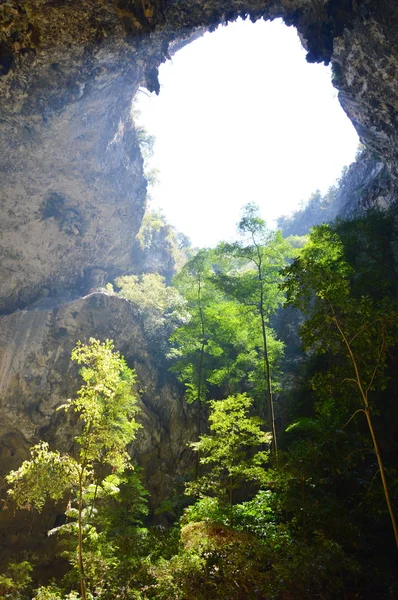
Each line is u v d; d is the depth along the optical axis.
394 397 15.88
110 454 11.55
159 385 26.09
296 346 28.09
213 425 12.02
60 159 26.78
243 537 9.56
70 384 24.81
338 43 19.77
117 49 19.45
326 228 17.33
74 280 33.22
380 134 22.56
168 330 28.12
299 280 10.38
